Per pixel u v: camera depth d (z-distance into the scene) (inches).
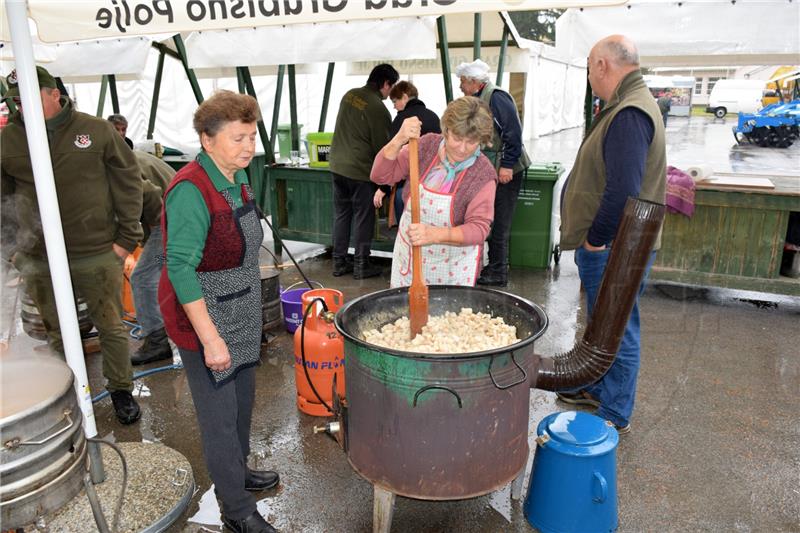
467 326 83.7
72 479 54.7
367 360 71.7
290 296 155.3
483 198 90.8
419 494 73.9
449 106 85.4
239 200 72.4
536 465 83.8
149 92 308.0
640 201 76.4
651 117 83.7
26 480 50.1
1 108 119.3
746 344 142.1
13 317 81.7
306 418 114.3
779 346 140.7
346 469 98.2
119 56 198.1
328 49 174.2
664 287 162.2
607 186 87.2
